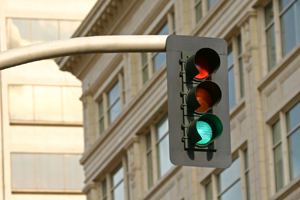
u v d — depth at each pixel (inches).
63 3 3321.9
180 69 494.6
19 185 3149.6
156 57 1973.4
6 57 496.1
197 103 478.3
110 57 2170.3
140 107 1999.3
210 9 1711.4
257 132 1512.1
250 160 1530.5
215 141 483.8
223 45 502.9
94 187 2249.0
